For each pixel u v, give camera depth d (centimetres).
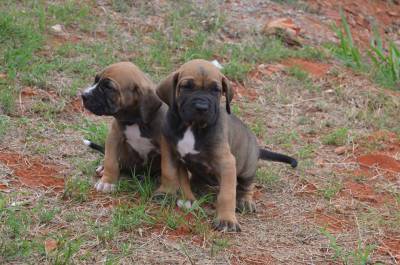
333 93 999
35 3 1088
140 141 652
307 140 852
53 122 775
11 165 665
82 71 910
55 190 626
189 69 587
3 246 512
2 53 912
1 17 985
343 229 621
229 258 541
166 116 613
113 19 1101
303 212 651
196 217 596
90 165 685
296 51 1135
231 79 991
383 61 1188
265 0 1330
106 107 623
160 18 1138
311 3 1426
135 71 636
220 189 598
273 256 555
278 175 734
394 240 607
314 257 562
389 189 725
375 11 1531
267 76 1019
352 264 554
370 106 981
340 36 1191
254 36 1153
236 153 635
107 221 575
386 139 872
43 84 858
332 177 745
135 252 533
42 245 516
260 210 647
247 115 899
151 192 635
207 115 570
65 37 1012
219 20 1166
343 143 847
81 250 523
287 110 935
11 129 742
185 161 618
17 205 582
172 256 533
